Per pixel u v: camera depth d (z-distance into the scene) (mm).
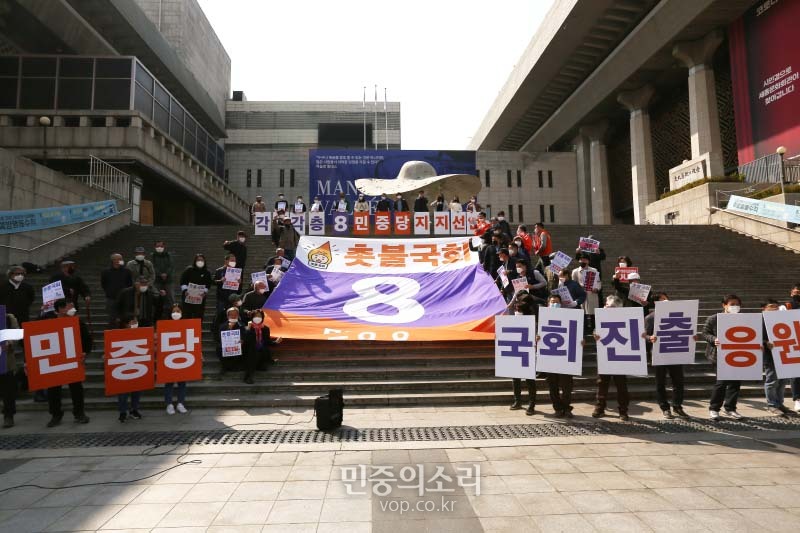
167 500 4332
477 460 5297
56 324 6742
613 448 5684
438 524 3852
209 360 8852
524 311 7621
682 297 11953
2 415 7305
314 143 55125
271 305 9984
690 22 24953
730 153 27125
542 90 40312
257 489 4555
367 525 3848
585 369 8727
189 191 26000
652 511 4059
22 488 4625
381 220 17375
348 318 9750
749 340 6762
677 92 32344
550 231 17000
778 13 22312
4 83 22281
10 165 12180
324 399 6402
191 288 9016
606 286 12492
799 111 21188
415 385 8062
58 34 25469
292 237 13180
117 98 22516
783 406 7148
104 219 16062
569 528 3777
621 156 39875
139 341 7008
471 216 17203
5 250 11734
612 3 28656
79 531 3797
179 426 6664
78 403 6859
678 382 6980
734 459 5289
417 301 10461
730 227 17422
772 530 3744
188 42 42562
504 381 8227
